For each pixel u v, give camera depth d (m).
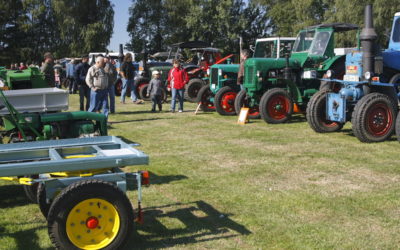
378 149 7.21
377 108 7.67
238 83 10.87
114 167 3.89
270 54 12.99
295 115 11.30
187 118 11.15
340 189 5.14
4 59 48.84
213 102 12.28
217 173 5.88
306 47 10.57
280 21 42.25
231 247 3.65
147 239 3.82
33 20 50.44
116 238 3.39
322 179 5.55
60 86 22.84
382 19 27.45
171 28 49.91
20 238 3.88
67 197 3.26
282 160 6.54
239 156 6.82
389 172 5.83
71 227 3.30
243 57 10.74
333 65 10.11
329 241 3.74
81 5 45.00
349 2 28.50
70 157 4.10
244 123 10.08
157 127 9.74
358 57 8.08
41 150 4.16
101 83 9.72
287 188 5.20
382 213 4.39
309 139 8.12
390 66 8.46
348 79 8.12
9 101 5.76
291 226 4.07
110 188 3.37
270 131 9.05
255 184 5.37
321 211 4.44
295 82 10.30
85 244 3.35
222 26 40.12
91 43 44.25
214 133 8.89
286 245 3.67
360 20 28.66
